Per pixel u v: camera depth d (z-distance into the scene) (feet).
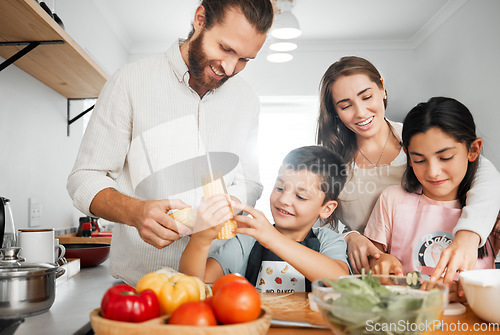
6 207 4.45
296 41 12.17
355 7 10.37
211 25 3.57
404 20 11.10
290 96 12.41
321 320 2.83
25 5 3.98
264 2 3.53
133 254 4.26
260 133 12.78
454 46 10.46
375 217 4.99
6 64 4.96
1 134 5.59
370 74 4.85
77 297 3.61
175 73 4.21
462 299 3.46
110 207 3.52
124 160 4.41
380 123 5.02
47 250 4.22
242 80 4.80
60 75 6.34
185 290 2.48
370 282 2.41
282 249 3.48
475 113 9.80
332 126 5.20
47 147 7.08
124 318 2.16
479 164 4.61
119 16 10.79
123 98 4.15
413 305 2.07
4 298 2.86
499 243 4.50
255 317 2.19
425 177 4.60
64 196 8.02
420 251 4.71
